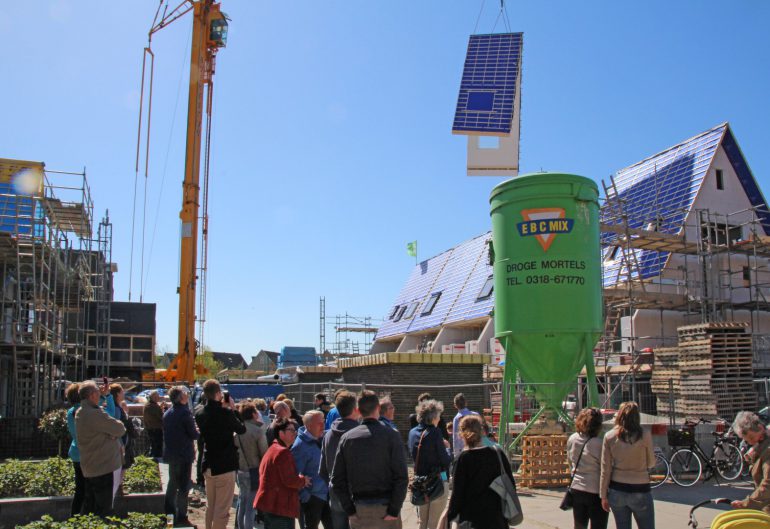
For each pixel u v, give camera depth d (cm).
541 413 1360
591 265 1359
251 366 10438
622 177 3450
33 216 2050
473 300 3941
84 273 2959
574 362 1347
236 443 856
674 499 1156
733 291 2717
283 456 678
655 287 2631
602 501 674
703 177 2809
